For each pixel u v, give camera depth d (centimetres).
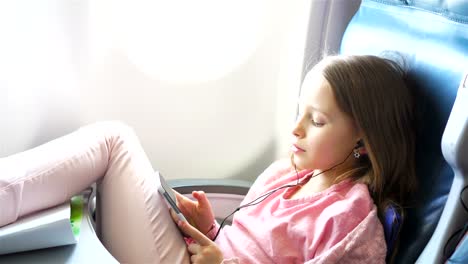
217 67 152
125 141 120
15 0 121
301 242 103
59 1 126
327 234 99
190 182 138
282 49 158
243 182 142
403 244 101
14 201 96
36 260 92
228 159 167
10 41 122
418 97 105
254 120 165
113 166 116
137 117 149
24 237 90
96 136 117
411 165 105
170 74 147
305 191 116
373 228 98
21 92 128
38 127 135
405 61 109
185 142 159
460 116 76
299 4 153
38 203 101
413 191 104
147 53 142
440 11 105
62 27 129
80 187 111
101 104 142
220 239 116
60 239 94
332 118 103
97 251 96
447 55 100
